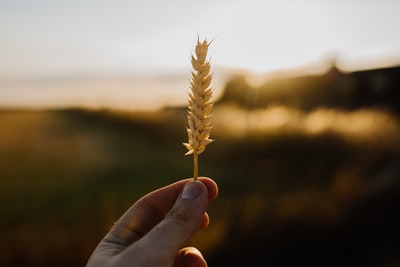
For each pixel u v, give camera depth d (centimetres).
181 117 1856
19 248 638
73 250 634
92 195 1043
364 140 1028
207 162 1362
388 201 727
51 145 1761
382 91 1917
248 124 1377
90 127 2067
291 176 986
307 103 1972
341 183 830
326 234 686
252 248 661
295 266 625
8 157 1595
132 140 1825
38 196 1067
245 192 916
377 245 661
